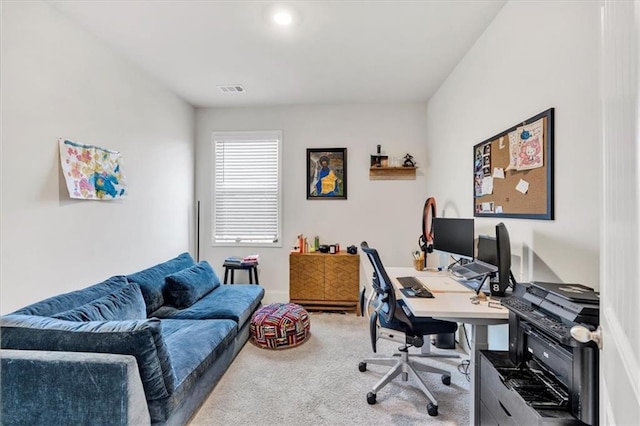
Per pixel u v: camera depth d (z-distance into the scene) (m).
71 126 2.18
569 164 1.49
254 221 4.16
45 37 1.98
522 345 1.36
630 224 0.64
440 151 3.43
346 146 4.04
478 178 2.44
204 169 4.16
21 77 1.83
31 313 1.62
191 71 3.04
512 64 1.99
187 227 3.93
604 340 0.76
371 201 4.02
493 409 1.40
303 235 4.09
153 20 2.20
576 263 1.44
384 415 1.88
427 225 3.78
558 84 1.57
